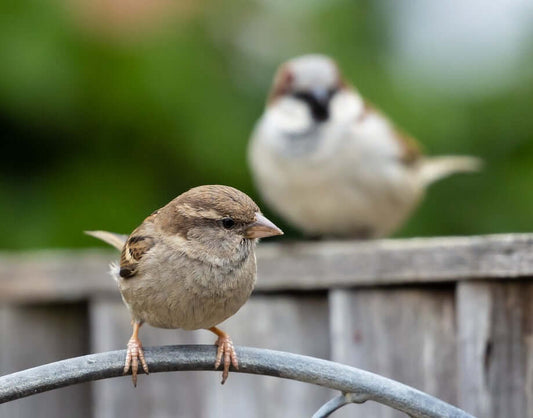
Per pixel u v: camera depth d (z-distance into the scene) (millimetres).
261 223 6023
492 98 11180
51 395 8227
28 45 10047
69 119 10344
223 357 5543
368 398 5320
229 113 10703
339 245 7309
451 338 6629
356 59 11422
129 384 7793
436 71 11375
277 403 7348
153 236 6027
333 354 7086
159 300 5922
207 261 5918
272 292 7523
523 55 11305
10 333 8422
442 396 6625
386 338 6891
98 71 10289
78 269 8148
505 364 6215
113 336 7992
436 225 11516
